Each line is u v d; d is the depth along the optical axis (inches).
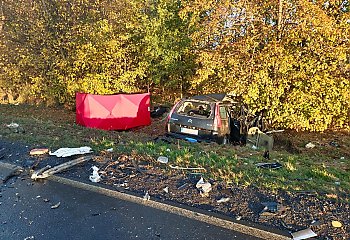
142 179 182.7
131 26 506.6
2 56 536.7
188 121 312.8
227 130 325.1
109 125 411.5
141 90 578.6
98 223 134.6
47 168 197.0
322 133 423.8
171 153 238.1
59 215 141.5
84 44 486.3
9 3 534.0
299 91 368.2
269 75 377.7
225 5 369.1
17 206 150.1
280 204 149.9
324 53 353.4
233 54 386.0
